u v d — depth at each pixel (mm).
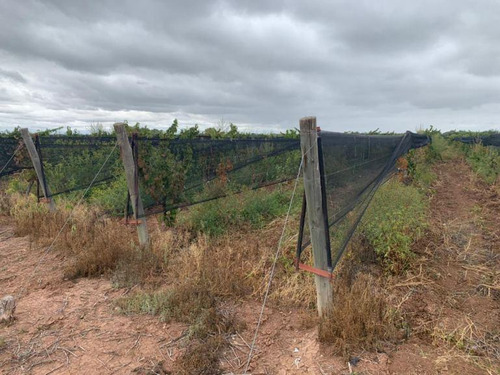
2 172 8086
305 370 2734
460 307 3863
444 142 16984
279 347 3066
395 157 5203
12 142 8344
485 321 3570
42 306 3631
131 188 4938
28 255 5078
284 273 4395
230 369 2766
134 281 4180
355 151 3580
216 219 6059
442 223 6695
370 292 3553
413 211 5926
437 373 2689
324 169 2859
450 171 13250
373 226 4965
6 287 4113
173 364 2764
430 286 4266
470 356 2941
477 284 4379
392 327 3170
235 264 4469
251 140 5266
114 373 2643
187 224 5980
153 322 3348
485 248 5562
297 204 6789
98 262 4488
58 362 2768
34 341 3029
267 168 6844
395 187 6992
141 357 2838
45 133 8172
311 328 3326
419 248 5391
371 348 2951
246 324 3387
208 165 5555
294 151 6754
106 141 6637
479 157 12977
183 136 5965
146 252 4711
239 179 6199
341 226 3451
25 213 6527
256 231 5910
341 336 3002
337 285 3824
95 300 3775
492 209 7738
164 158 5270
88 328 3240
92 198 7805
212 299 3631
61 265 4703
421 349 3037
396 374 2660
